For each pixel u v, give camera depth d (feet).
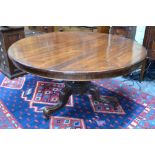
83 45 5.49
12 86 7.70
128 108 6.46
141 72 8.01
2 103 6.57
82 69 3.84
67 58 4.44
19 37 7.99
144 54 4.75
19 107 6.40
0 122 5.70
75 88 5.97
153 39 7.35
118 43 5.73
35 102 6.68
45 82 8.06
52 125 5.66
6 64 8.08
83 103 6.72
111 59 4.40
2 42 7.64
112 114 6.17
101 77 3.87
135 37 8.93
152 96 7.15
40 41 5.79
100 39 6.18
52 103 6.63
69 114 6.15
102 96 6.71
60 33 6.95
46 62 4.17
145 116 6.07
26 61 4.18
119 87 7.76
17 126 5.57
